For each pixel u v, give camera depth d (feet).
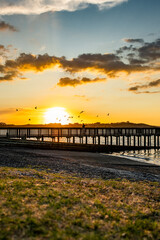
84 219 26.04
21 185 39.04
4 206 27.55
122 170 82.43
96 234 22.07
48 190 37.55
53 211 27.35
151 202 37.29
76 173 66.54
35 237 20.36
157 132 237.66
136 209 32.60
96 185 46.60
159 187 50.65
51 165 79.46
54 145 166.40
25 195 33.06
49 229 22.33
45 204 29.89
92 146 179.93
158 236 23.68
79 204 31.71
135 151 194.39
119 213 30.14
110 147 184.85
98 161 109.70
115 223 25.71
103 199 36.47
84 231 22.91
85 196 36.09
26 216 24.82
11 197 31.17
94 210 29.73
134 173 75.97
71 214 26.91
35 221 23.41
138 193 42.52
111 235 22.71
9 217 24.08
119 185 48.42
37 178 48.75
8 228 21.47
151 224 26.84
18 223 22.75
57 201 31.60
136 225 26.07
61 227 23.22
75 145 181.98
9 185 38.29
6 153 108.47
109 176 65.31
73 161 98.58
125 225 25.77
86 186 45.24
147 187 48.57
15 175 48.96
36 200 31.30
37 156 104.99
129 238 22.74
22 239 19.85
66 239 20.42
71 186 43.32
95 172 71.00
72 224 24.31
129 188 46.11
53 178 50.90
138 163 111.24
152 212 31.94
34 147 158.92
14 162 79.97
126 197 38.99
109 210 30.35
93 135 228.63
